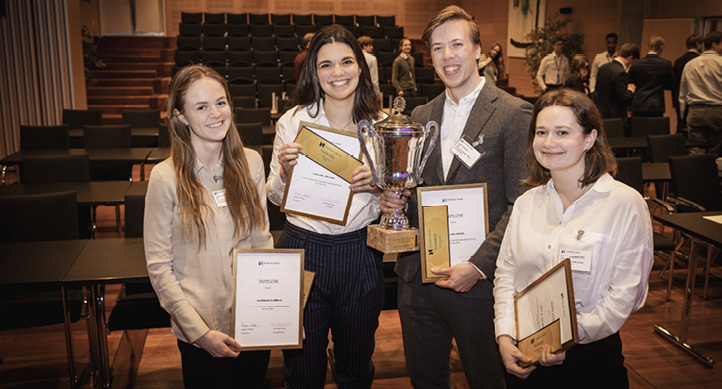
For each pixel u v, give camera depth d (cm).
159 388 264
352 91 185
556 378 156
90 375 274
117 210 437
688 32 782
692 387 268
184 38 1120
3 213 280
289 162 176
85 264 229
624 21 902
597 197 146
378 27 1233
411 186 171
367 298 194
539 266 155
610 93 632
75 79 746
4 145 725
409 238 168
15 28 704
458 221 175
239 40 1119
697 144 568
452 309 184
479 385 189
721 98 565
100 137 513
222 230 170
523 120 173
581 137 144
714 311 350
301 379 196
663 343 311
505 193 179
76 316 255
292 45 1137
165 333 322
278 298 167
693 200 374
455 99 185
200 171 170
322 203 180
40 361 291
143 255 241
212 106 163
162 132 530
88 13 1264
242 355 182
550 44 1043
